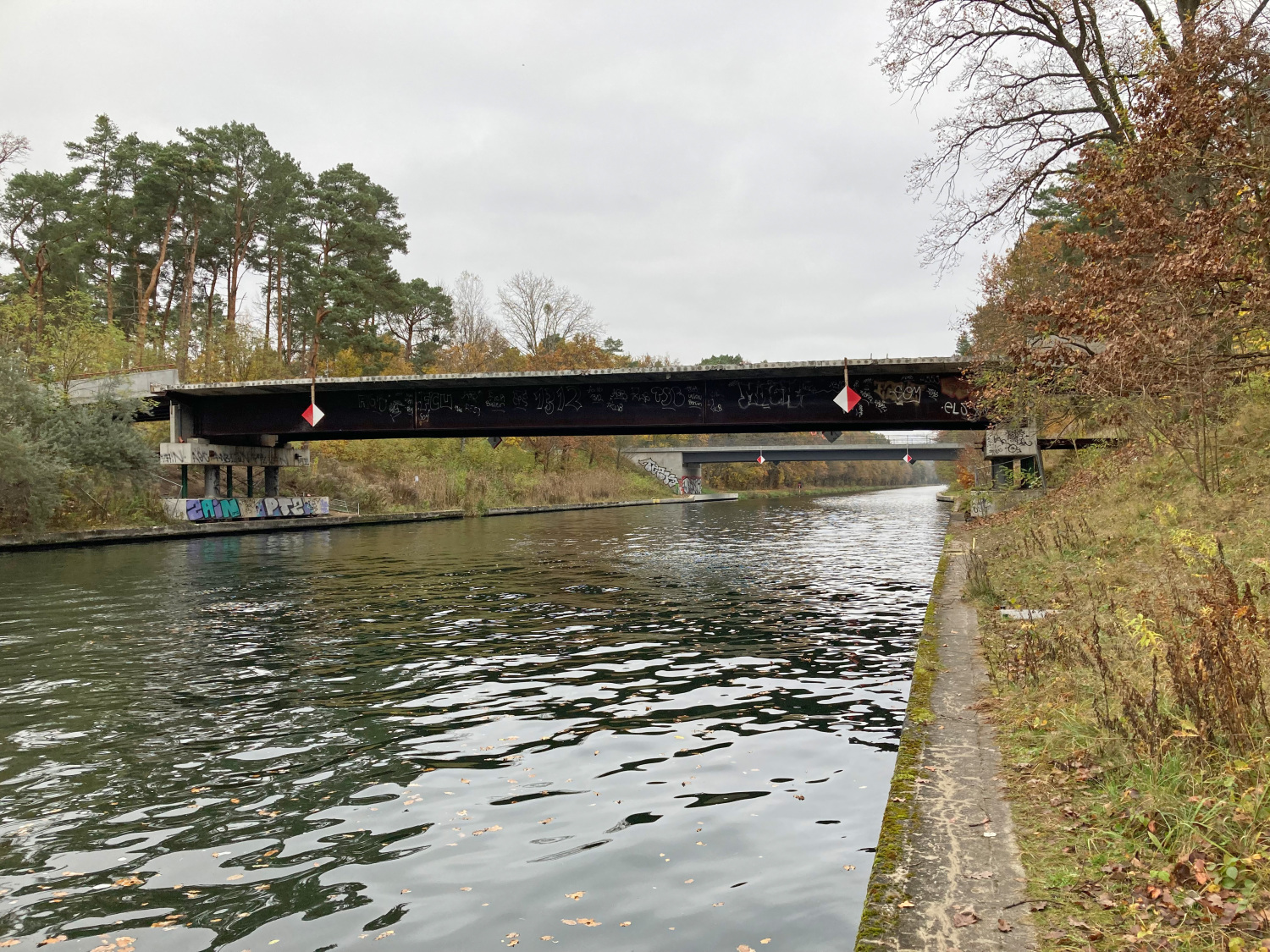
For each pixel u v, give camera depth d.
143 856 6.06
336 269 60.84
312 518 46.88
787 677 11.53
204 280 66.81
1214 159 14.05
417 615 17.06
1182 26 15.19
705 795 7.14
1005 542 19.17
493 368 85.31
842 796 7.07
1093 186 15.70
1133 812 4.89
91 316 49.28
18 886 5.61
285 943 4.86
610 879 5.59
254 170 61.28
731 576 23.89
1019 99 23.77
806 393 31.86
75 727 9.33
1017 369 22.03
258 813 6.83
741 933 4.85
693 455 113.75
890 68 24.42
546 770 7.81
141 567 26.45
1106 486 18.28
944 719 7.50
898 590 20.78
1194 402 13.64
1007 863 4.71
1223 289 13.56
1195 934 3.70
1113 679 6.41
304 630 15.36
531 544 36.06
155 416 45.06
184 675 11.82
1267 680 5.81
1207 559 9.75
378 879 5.64
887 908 4.30
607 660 12.71
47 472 32.38
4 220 55.59
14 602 19.02
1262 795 4.53
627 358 104.19
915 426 32.12
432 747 8.55
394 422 37.75
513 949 4.74
